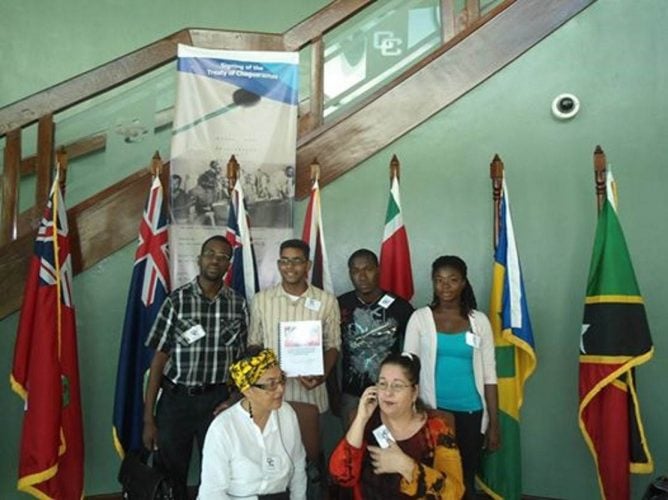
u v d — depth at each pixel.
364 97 3.63
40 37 4.52
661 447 3.28
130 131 3.53
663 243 3.38
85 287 3.28
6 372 3.15
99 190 3.46
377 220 3.48
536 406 3.39
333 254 3.48
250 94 3.49
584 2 3.48
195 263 3.35
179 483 2.69
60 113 3.70
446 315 2.78
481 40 3.49
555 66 3.48
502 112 3.50
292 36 3.55
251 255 3.17
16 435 3.16
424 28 3.63
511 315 3.01
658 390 3.30
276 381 2.09
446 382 2.71
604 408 2.89
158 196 3.15
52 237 2.86
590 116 3.46
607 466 2.86
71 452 2.88
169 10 4.80
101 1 4.67
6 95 4.41
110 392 3.30
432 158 3.50
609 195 2.98
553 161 3.46
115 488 3.30
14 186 3.24
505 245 3.10
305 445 2.42
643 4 3.48
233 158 3.25
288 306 2.83
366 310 2.93
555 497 3.35
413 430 2.06
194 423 2.71
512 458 3.02
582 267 3.41
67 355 2.90
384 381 2.03
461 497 2.00
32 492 2.76
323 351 2.81
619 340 2.83
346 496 2.22
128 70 3.42
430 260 3.48
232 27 4.89
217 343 2.73
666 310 3.33
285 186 3.46
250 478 2.05
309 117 3.56
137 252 3.09
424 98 3.48
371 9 3.65
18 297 3.14
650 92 3.45
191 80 3.45
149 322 3.04
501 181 3.22
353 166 3.48
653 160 3.42
